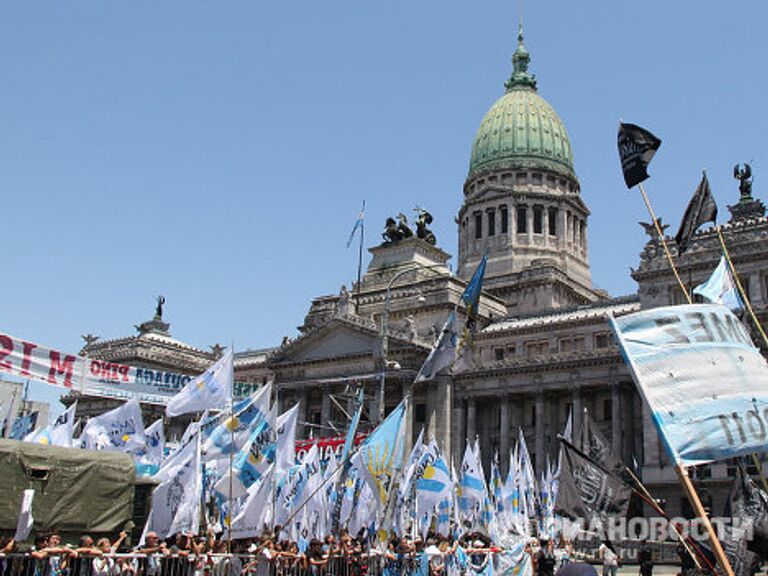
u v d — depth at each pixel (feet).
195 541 108.58
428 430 375.66
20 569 84.89
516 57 607.37
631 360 61.93
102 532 106.73
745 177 327.67
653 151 83.56
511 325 412.36
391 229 488.85
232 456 115.85
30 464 101.24
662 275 318.04
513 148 543.80
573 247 529.86
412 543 124.36
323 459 197.98
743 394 61.31
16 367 108.78
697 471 292.81
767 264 295.89
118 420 163.32
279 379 437.99
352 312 433.07
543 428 356.18
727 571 53.62
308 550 115.85
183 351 543.80
